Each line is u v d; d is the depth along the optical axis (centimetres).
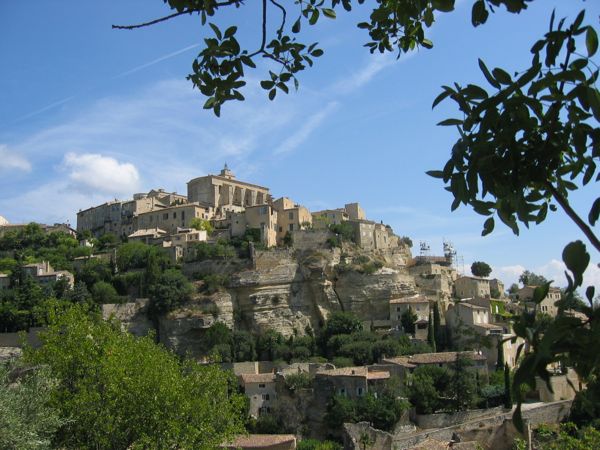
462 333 14638
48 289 16750
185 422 5538
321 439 10838
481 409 10075
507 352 13275
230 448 8975
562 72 850
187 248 18762
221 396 6275
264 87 1562
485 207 1015
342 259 17950
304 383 11469
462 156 938
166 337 16000
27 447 3819
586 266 773
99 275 18075
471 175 920
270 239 18738
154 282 16700
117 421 5303
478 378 11356
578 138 895
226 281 17112
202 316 16000
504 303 17600
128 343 6178
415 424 10275
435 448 8256
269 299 17000
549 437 8144
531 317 836
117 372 5400
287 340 16050
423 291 17850
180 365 7038
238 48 1385
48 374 4612
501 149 923
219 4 1327
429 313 15425
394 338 14812
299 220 19300
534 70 867
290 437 9788
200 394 6069
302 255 17875
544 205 1084
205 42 1382
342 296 17350
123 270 18350
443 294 17850
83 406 5156
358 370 11575
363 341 14438
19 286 17200
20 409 4116
